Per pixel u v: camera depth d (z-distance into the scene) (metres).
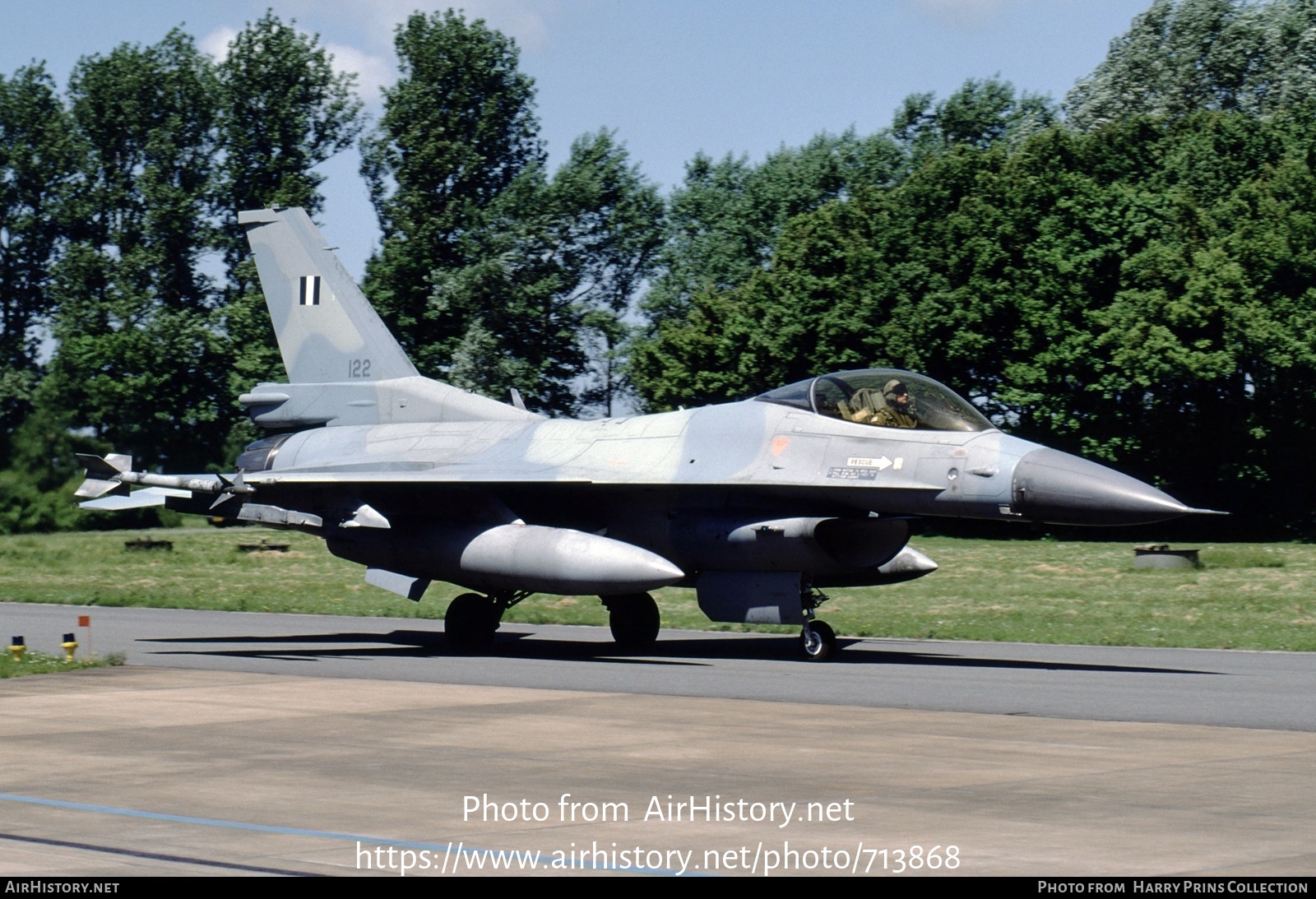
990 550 36.22
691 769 8.60
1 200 70.38
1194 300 41.78
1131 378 43.09
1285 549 36.50
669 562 15.48
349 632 19.25
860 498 14.81
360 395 20.25
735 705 11.45
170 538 44.62
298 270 21.00
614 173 65.44
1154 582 26.66
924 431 14.71
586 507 16.95
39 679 13.38
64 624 20.09
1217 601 22.70
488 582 16.06
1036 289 44.06
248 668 14.47
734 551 15.45
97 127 70.62
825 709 11.20
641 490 16.45
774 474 15.27
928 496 14.34
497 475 16.31
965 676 13.60
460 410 19.42
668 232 72.19
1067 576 28.30
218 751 9.29
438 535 16.58
